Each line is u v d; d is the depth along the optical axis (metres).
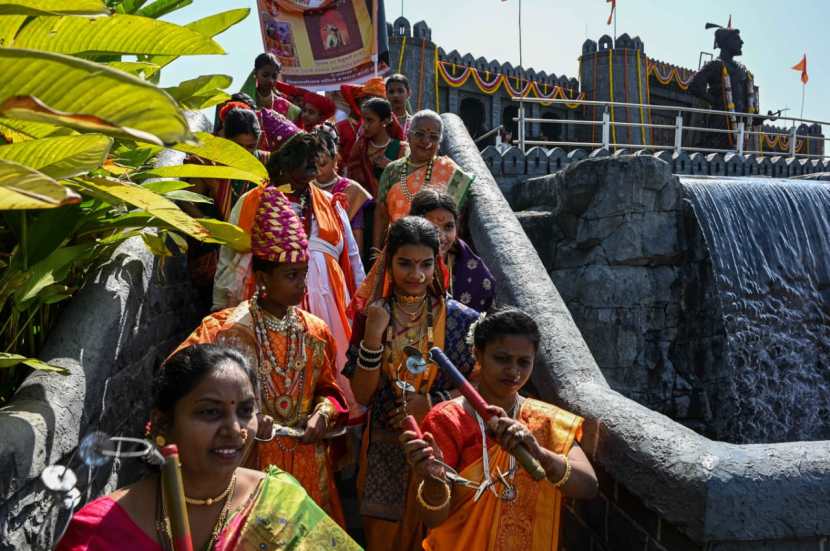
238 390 1.70
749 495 2.14
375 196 5.88
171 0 3.31
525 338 2.47
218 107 5.48
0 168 1.40
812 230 9.05
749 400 8.28
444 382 3.08
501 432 2.25
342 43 7.51
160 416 1.74
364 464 3.13
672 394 7.89
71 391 2.45
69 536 1.55
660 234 7.87
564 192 7.93
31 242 2.60
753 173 12.53
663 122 28.98
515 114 27.38
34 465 2.06
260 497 1.73
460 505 2.45
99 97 1.18
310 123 7.13
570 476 2.36
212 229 2.66
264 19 7.55
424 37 23.75
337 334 3.71
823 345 8.98
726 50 21.11
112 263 3.32
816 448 2.28
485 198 5.18
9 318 2.62
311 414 2.87
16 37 2.16
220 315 2.84
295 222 2.82
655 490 2.36
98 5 1.77
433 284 3.07
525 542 2.42
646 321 7.86
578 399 2.98
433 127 4.64
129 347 3.28
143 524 1.60
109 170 2.69
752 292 8.32
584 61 27.88
